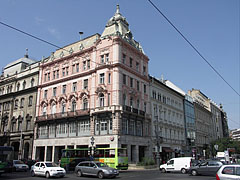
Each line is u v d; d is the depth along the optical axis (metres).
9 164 26.03
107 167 22.77
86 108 42.72
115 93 39.25
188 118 66.69
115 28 44.09
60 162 34.94
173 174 26.72
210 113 90.25
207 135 81.75
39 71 53.09
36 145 48.16
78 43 48.91
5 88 60.81
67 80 47.19
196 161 29.42
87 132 41.19
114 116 38.06
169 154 52.03
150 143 45.12
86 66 44.88
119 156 30.78
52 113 48.25
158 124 49.44
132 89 43.31
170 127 54.78
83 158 33.25
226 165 13.80
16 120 54.66
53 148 45.19
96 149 32.28
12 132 54.06
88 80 43.72
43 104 50.16
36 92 52.38
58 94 48.06
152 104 48.97
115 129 37.41
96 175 22.47
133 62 45.16
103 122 39.50
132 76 44.09
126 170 34.16
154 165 39.03
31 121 51.19
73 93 45.28
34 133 49.31
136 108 43.75
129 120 40.78
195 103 74.12
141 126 44.22
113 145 36.81
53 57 51.59
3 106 59.16
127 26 48.16
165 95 55.78
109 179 21.19
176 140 56.16
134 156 40.50
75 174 26.64
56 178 22.16
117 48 41.22
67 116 44.06
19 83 57.56
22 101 55.28
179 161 29.27
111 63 41.09
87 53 45.28
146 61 50.00
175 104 60.56
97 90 41.06
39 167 23.73
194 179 20.36
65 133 44.34
